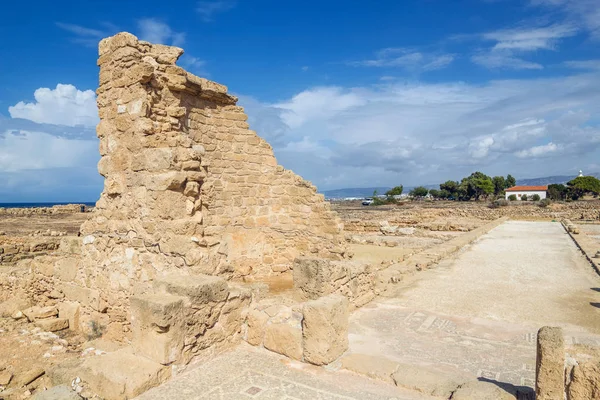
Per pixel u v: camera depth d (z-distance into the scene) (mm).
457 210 49531
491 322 8789
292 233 14344
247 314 6797
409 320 8938
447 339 7734
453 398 4852
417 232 27766
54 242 18906
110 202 9898
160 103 9750
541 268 15086
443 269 14992
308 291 9398
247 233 13719
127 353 5738
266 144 14391
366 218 41406
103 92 10109
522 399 4879
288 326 6383
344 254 13648
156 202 8719
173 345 5527
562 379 4418
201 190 9703
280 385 5367
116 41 9703
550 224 37469
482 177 92312
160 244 8609
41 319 10375
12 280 12344
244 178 13719
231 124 13414
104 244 9859
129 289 9219
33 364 7969
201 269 8141
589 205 55500
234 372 5738
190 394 5105
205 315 6051
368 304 10297
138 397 5008
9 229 26609
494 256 17938
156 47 10641
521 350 7160
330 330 5914
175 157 8922
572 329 8336
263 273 14133
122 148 9586
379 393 5160
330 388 5289
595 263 15188
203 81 12453
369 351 7109
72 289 10562
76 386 5172
